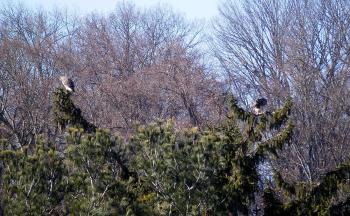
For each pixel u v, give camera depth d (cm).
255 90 10881
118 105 10562
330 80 10019
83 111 10438
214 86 10519
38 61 10488
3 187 4681
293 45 10488
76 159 4791
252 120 5759
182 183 5034
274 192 6144
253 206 6469
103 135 4916
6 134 9469
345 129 9450
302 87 9575
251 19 11419
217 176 5278
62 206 4706
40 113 9494
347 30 10775
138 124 5338
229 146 5550
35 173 4644
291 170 8819
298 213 5759
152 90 10675
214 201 5116
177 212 5016
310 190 5838
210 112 9850
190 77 10400
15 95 9819
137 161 5091
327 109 9562
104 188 4772
